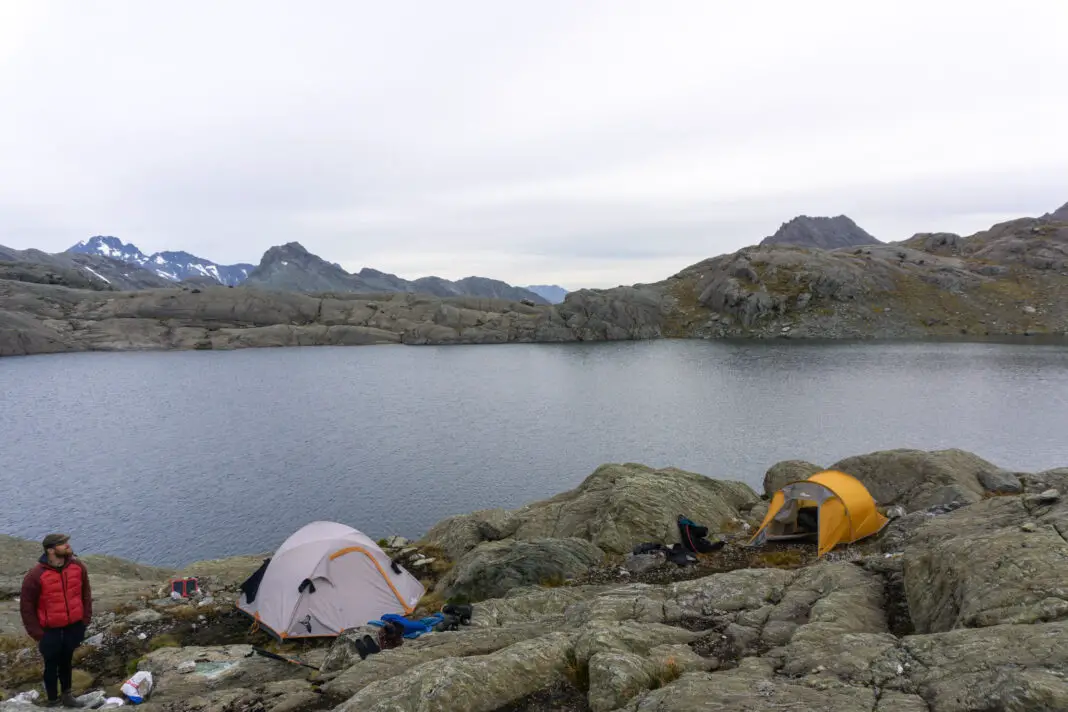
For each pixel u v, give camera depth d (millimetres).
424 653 11305
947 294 192500
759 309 196875
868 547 17922
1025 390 87062
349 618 16734
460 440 69125
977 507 13641
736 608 12328
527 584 17844
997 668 6816
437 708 8328
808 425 69250
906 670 7688
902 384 95375
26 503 48156
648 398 93500
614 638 10281
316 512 45531
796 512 20219
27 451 66062
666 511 21516
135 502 48125
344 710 8609
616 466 29172
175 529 42312
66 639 10969
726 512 22969
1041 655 6844
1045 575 8812
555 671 9625
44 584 10758
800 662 8586
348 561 17922
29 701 10961
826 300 196000
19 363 161750
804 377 107000
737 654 9930
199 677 12148
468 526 24562
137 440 71250
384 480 53469
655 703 7770
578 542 19953
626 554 19422
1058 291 184625
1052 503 12219
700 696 7672
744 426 70312
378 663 10969
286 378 129625
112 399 102875
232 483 53094
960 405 77125
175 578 20047
